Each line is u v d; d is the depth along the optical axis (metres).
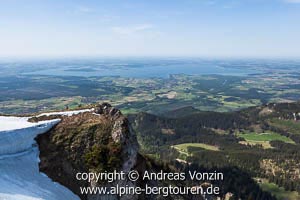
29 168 51.22
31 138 55.62
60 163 53.28
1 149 51.44
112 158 52.81
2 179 46.56
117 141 55.03
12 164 50.38
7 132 53.34
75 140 55.69
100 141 55.34
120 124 57.00
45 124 58.28
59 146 55.19
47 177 51.38
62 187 50.78
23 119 61.78
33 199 44.72
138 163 57.12
